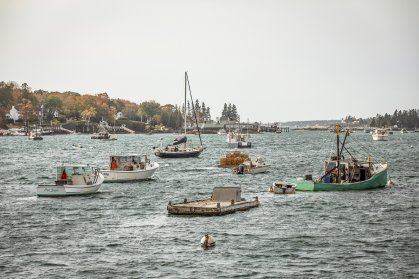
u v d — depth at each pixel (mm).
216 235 95188
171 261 80688
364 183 146750
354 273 75375
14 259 82250
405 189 148875
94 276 74812
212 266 78375
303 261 80500
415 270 76438
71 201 133625
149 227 102062
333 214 113125
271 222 105375
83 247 88375
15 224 106625
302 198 133500
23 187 168375
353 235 94938
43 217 113625
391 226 101875
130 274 75375
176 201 134375
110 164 173875
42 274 75625
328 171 150625
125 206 126500
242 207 117312
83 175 144125
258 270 76688
